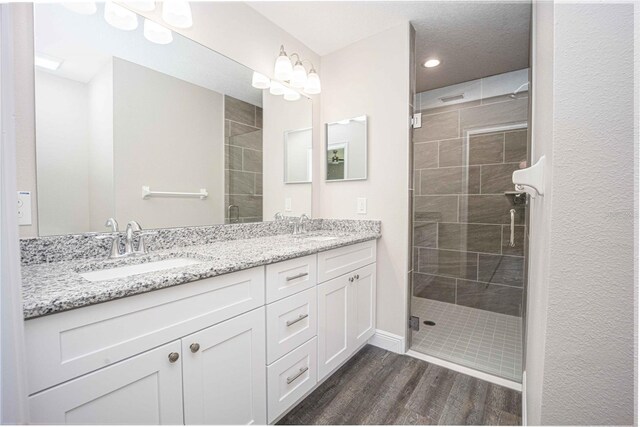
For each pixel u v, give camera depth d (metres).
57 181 1.07
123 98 1.26
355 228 2.12
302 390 1.37
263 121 1.88
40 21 1.04
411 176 1.96
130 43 1.28
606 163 0.38
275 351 1.22
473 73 2.51
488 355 1.91
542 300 0.54
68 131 1.10
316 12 1.78
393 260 1.98
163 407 0.85
